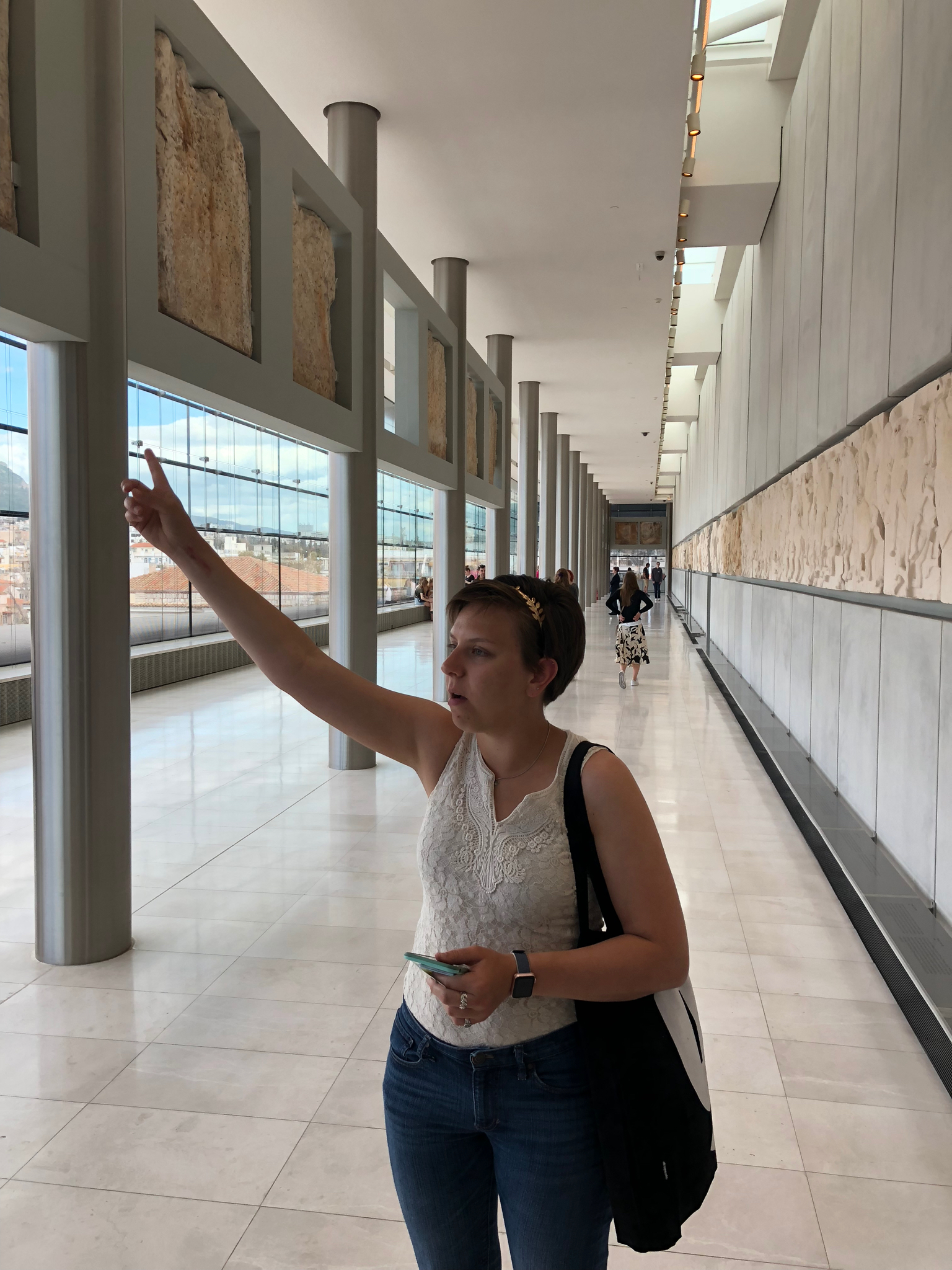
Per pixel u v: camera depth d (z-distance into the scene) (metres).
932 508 4.64
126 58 4.46
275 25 7.04
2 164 3.71
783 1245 2.62
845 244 7.10
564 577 10.91
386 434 9.15
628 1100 1.44
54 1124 3.18
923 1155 3.04
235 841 6.45
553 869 1.48
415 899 5.32
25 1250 2.59
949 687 4.59
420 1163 1.59
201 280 5.47
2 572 11.38
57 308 3.97
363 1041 3.73
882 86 5.96
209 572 1.73
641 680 15.48
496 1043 1.50
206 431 16.25
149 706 12.31
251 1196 2.81
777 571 10.60
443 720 1.69
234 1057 3.61
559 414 25.33
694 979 4.37
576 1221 1.50
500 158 9.27
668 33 7.13
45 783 4.41
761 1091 3.42
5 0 3.73
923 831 4.95
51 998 4.11
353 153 8.25
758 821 7.12
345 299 7.99
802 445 9.07
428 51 7.39
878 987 4.30
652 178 9.70
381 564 26.08
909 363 5.20
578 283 13.21
